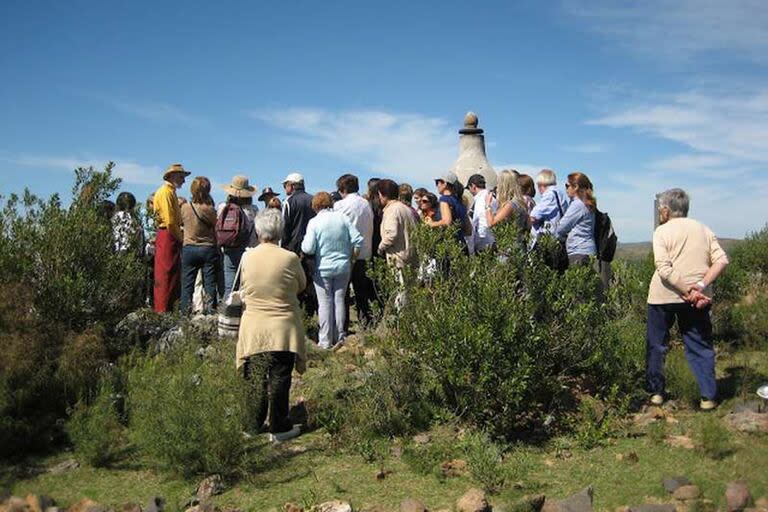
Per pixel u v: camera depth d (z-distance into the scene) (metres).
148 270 9.91
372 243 9.99
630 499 4.96
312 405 6.93
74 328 7.97
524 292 6.64
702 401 6.60
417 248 7.09
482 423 6.31
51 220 8.26
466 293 6.41
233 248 9.62
